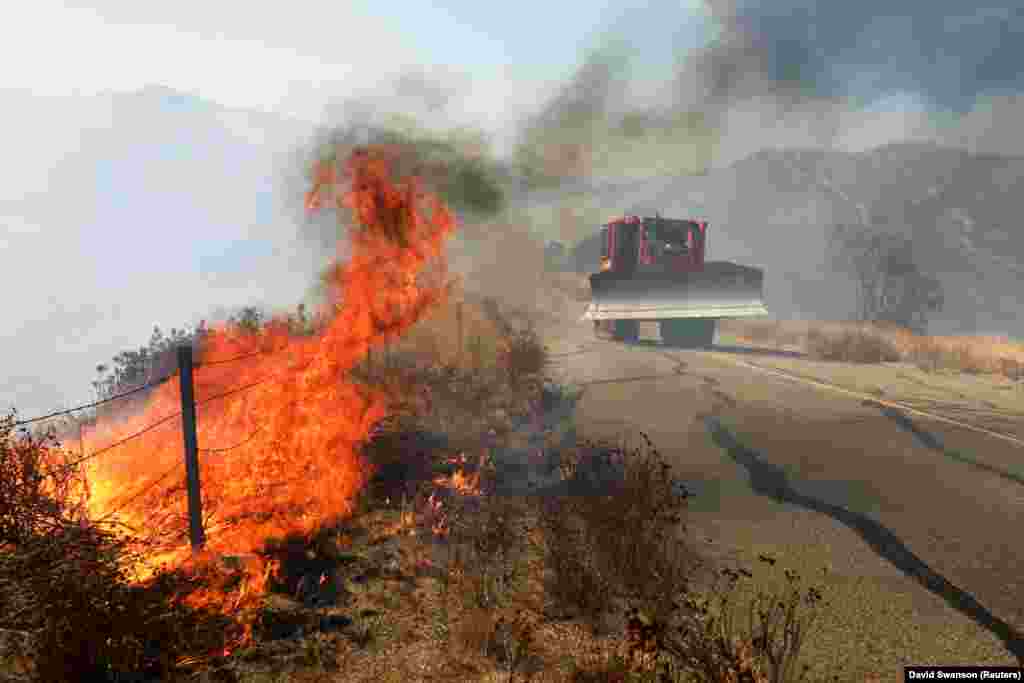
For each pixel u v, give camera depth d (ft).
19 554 9.16
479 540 13.24
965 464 19.47
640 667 8.80
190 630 9.82
